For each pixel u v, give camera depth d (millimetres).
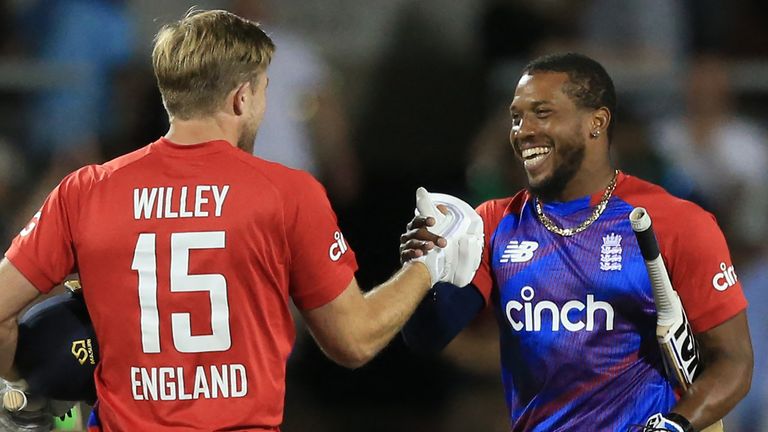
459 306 13484
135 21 30906
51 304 12750
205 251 11594
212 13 12109
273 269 11766
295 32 31141
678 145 26891
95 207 11844
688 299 12750
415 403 25516
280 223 11734
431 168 29078
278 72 27531
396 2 32156
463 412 24047
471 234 13250
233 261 11602
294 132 27453
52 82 28297
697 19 29656
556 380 12969
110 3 29969
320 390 25875
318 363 25953
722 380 12508
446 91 29703
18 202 26578
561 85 12922
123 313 11703
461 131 29391
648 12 29500
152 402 11711
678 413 12391
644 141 25484
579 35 29766
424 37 30531
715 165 26594
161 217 11695
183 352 11625
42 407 13086
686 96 27328
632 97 27531
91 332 12586
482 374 23906
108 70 28719
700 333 12812
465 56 30281
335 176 27688
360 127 29891
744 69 27594
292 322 12148
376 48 31875
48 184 25672
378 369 25781
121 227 11727
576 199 13164
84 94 28312
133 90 27859
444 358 24453
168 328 11609
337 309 12102
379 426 25375
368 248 27438
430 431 24938
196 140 11922
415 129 29547
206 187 11742
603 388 12867
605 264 12836
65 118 28109
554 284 12977
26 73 28281
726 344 12703
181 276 11578
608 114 13117
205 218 11648
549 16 30078
